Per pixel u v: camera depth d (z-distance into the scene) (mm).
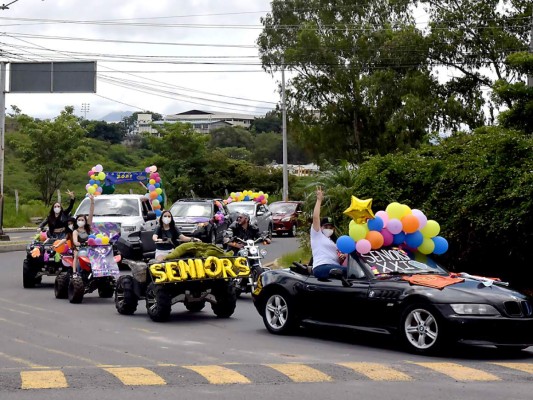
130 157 97250
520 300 11562
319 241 13578
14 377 9789
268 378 9930
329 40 55312
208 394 9039
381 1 56469
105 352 11727
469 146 18656
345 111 55375
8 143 82562
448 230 17578
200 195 60531
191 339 13047
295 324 13359
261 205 38500
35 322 14789
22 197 67375
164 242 16250
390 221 13102
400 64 50844
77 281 17484
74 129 61625
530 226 16359
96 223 23578
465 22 49031
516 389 9555
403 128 49250
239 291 18359
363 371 10422
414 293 11719
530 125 23016
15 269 25531
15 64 36969
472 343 11203
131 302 15742
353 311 12453
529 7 48188
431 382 9859
